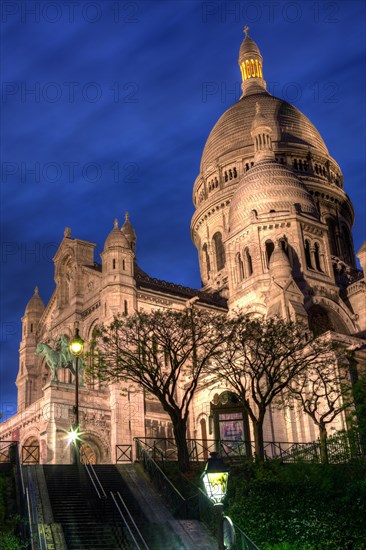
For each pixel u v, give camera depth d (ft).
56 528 99.81
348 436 128.57
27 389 264.93
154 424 209.87
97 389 205.46
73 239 257.34
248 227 245.45
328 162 323.16
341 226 311.88
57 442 186.19
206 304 245.86
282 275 219.20
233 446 174.40
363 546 84.17
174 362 156.25
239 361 176.55
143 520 106.11
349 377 184.55
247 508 100.78
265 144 280.51
